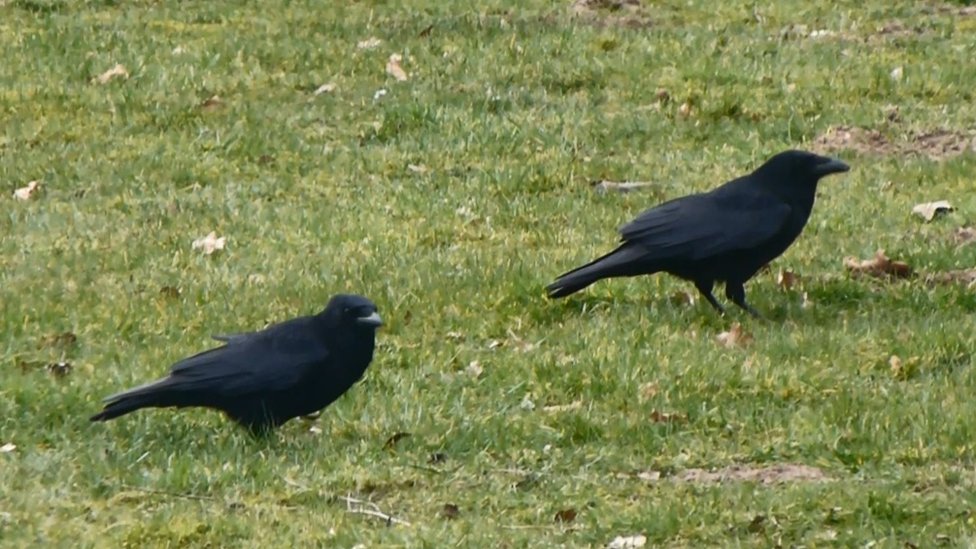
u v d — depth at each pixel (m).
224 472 10.70
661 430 11.80
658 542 9.99
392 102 20.47
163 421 11.86
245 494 10.59
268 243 16.22
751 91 21.00
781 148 19.27
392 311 14.15
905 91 21.14
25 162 18.50
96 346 13.38
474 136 19.33
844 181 18.14
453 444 11.45
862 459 11.19
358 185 18.12
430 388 12.62
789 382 12.59
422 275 15.05
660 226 14.24
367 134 19.59
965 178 18.06
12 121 19.77
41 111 20.06
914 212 17.03
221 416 12.01
